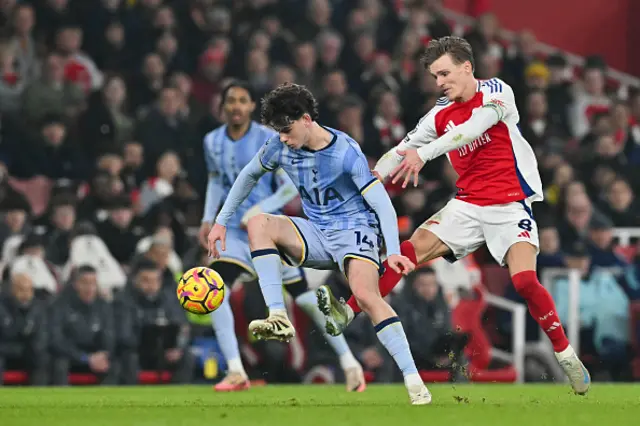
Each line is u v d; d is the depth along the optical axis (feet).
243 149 111.75
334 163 75.61
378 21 218.18
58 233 150.20
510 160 84.74
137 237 153.69
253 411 69.41
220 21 203.51
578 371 86.74
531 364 158.71
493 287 164.66
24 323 136.26
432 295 148.25
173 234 155.33
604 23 261.85
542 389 114.21
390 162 86.22
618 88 241.55
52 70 179.22
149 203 165.48
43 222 154.81
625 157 204.64
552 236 166.20
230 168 112.16
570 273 157.69
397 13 222.28
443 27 219.20
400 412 67.36
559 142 202.39
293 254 77.82
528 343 160.97
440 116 84.69
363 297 74.49
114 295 141.59
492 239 85.05
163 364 140.56
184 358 141.79
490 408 71.36
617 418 63.16
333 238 77.30
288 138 74.79
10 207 149.79
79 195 168.96
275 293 75.72
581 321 160.86
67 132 175.73
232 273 111.86
